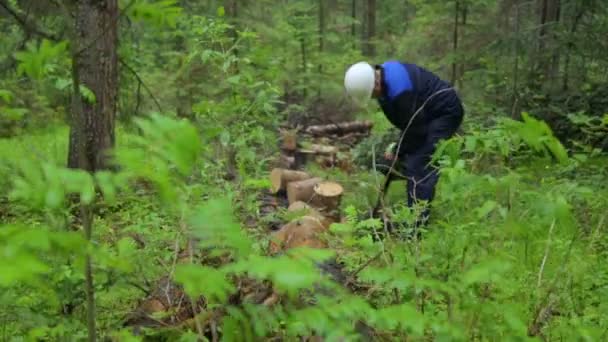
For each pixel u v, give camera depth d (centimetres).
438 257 215
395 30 1978
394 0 2055
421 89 478
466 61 1058
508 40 978
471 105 951
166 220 259
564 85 936
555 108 848
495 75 974
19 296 183
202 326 212
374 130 482
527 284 222
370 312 129
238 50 532
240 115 386
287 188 625
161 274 241
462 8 1075
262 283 218
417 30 1177
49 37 498
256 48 530
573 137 827
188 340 176
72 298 189
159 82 791
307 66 1379
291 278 94
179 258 261
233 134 370
